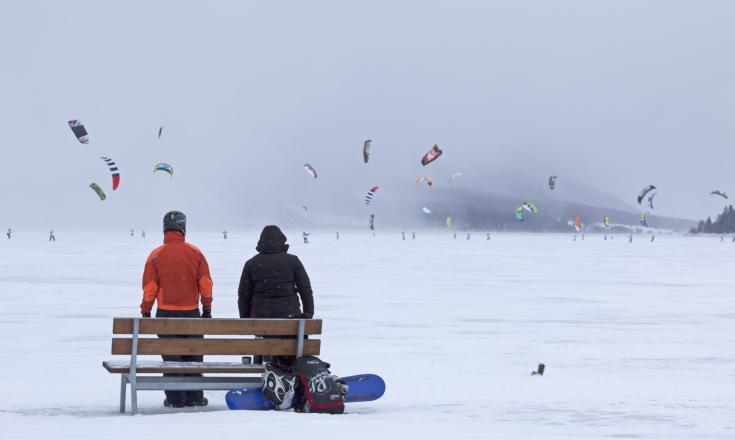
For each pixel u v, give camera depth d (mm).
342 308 39719
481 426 12562
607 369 21547
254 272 14992
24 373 20172
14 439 10734
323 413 13648
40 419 12703
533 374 20328
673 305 42562
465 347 26219
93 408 14922
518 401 15992
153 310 36031
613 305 42344
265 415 12891
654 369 21609
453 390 17688
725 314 37875
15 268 72875
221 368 13859
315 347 14242
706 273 75562
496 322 34031
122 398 14156
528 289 53344
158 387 13602
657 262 101875
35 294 45781
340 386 13852
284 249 15156
